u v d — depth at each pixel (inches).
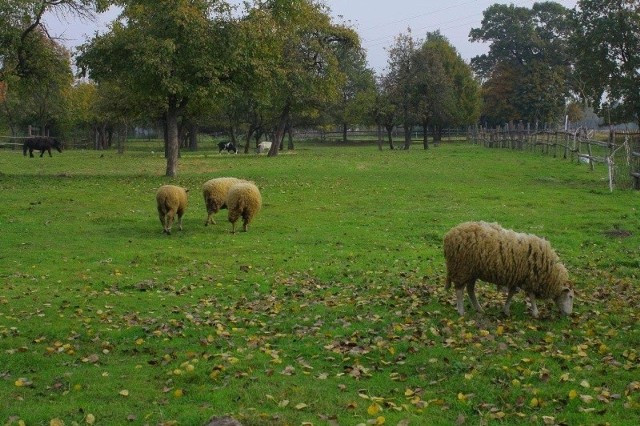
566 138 1646.2
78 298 498.3
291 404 303.3
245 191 763.4
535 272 424.8
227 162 1700.3
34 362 369.4
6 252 663.1
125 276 570.3
